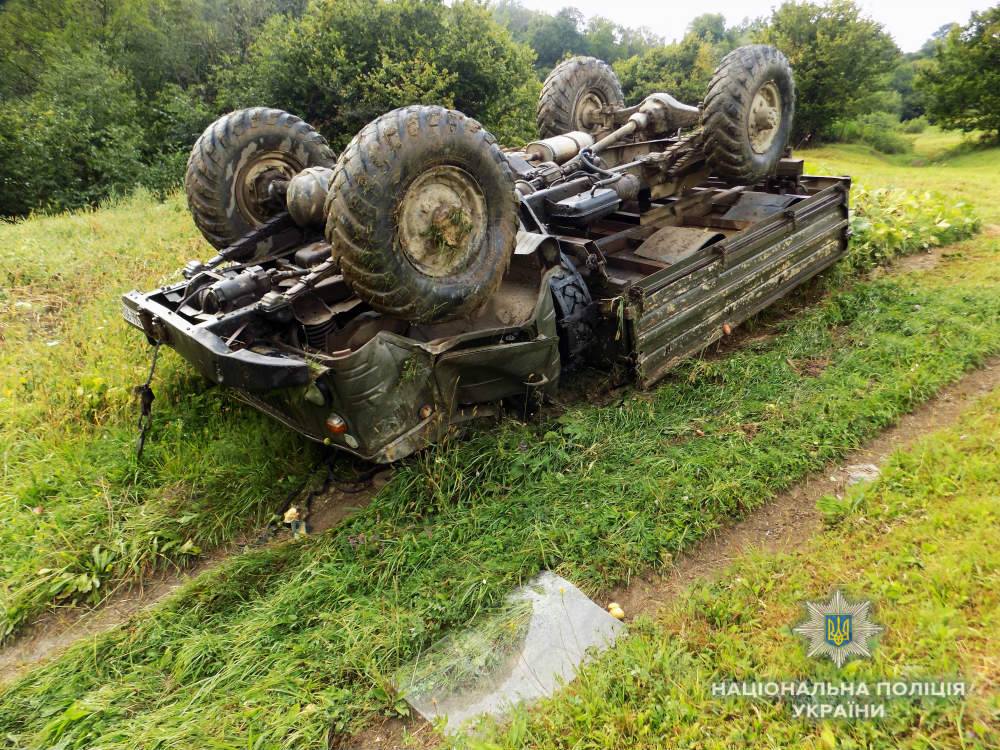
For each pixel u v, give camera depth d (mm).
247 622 3043
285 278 3701
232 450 4270
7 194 12719
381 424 3516
